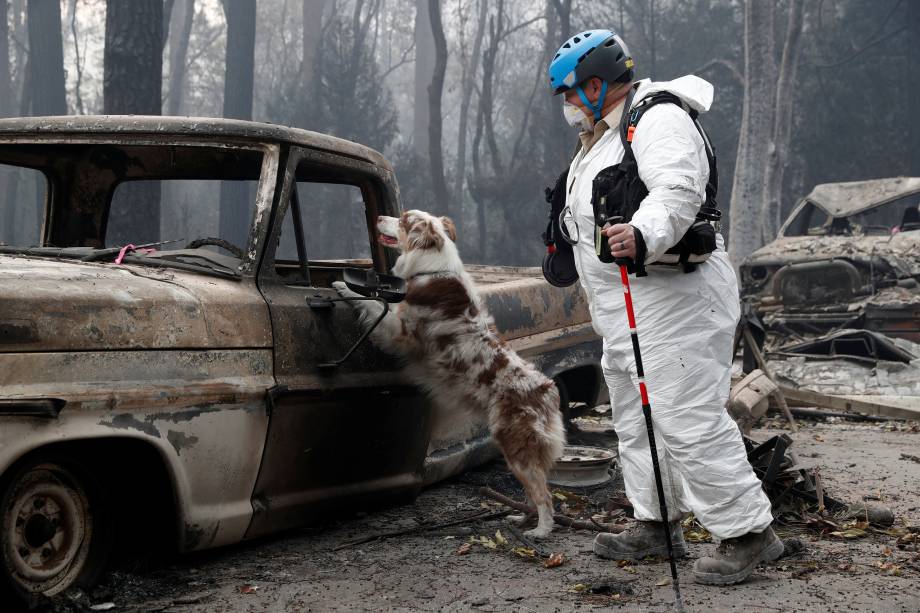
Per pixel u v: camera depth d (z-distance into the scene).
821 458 6.92
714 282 3.71
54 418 2.91
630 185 3.53
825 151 32.59
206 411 3.39
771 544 3.74
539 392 4.37
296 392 3.74
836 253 12.23
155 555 3.63
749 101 23.02
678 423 3.62
